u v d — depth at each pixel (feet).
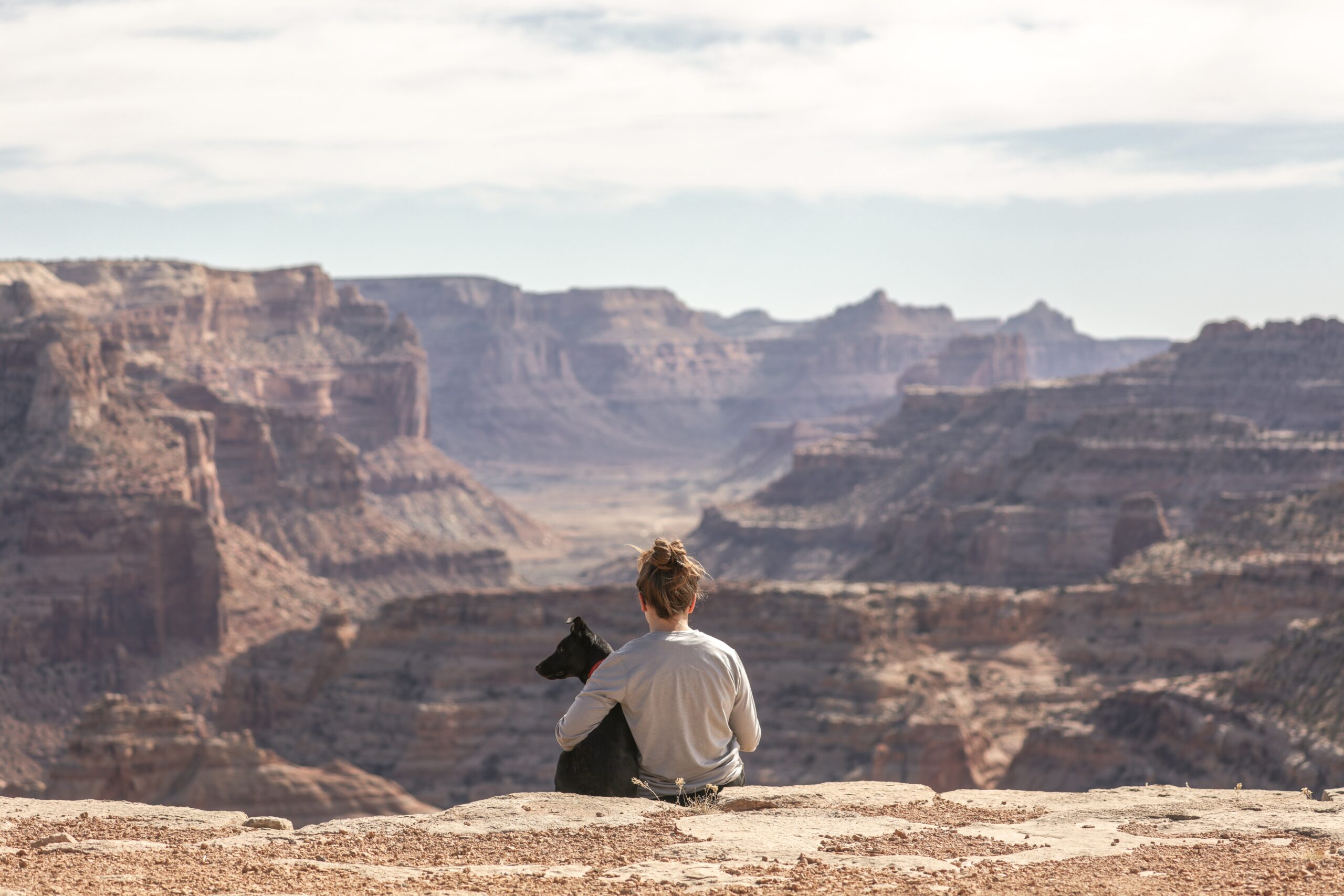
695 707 46.01
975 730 370.53
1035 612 445.37
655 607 46.55
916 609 430.61
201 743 331.98
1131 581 457.27
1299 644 305.73
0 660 625.41
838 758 375.66
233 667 505.25
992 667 424.87
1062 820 45.24
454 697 435.94
